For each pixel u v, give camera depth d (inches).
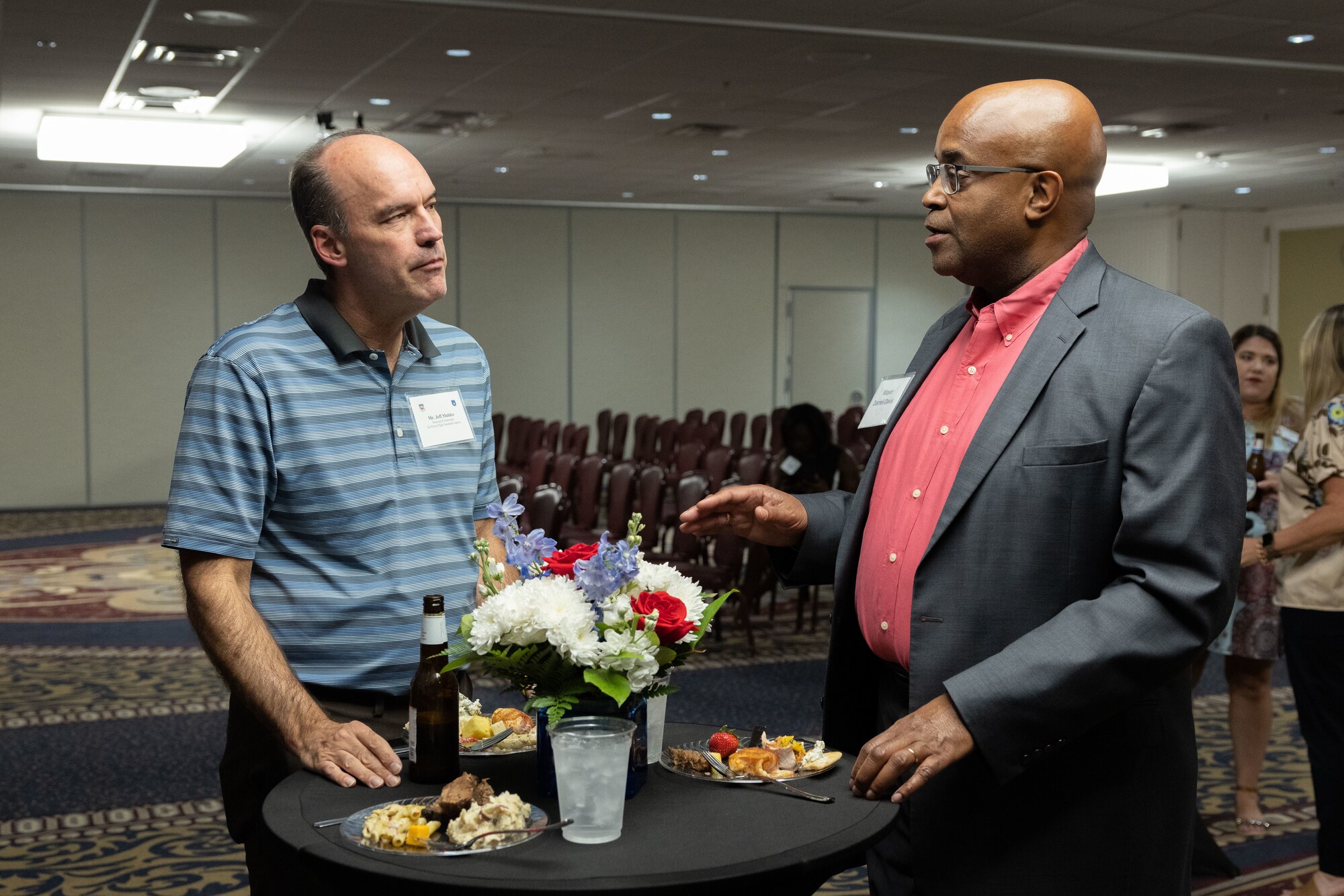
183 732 205.6
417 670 74.5
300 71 327.9
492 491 90.0
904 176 540.4
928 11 275.4
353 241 76.9
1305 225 663.1
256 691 72.3
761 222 677.9
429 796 66.6
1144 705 70.4
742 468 331.6
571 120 405.4
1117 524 69.1
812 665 253.0
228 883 141.3
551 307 643.5
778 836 60.4
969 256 73.7
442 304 625.3
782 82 346.0
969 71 332.5
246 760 80.7
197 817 164.4
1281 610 133.7
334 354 79.9
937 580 71.9
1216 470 66.4
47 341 550.3
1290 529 129.8
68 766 186.5
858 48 306.8
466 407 87.0
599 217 648.4
